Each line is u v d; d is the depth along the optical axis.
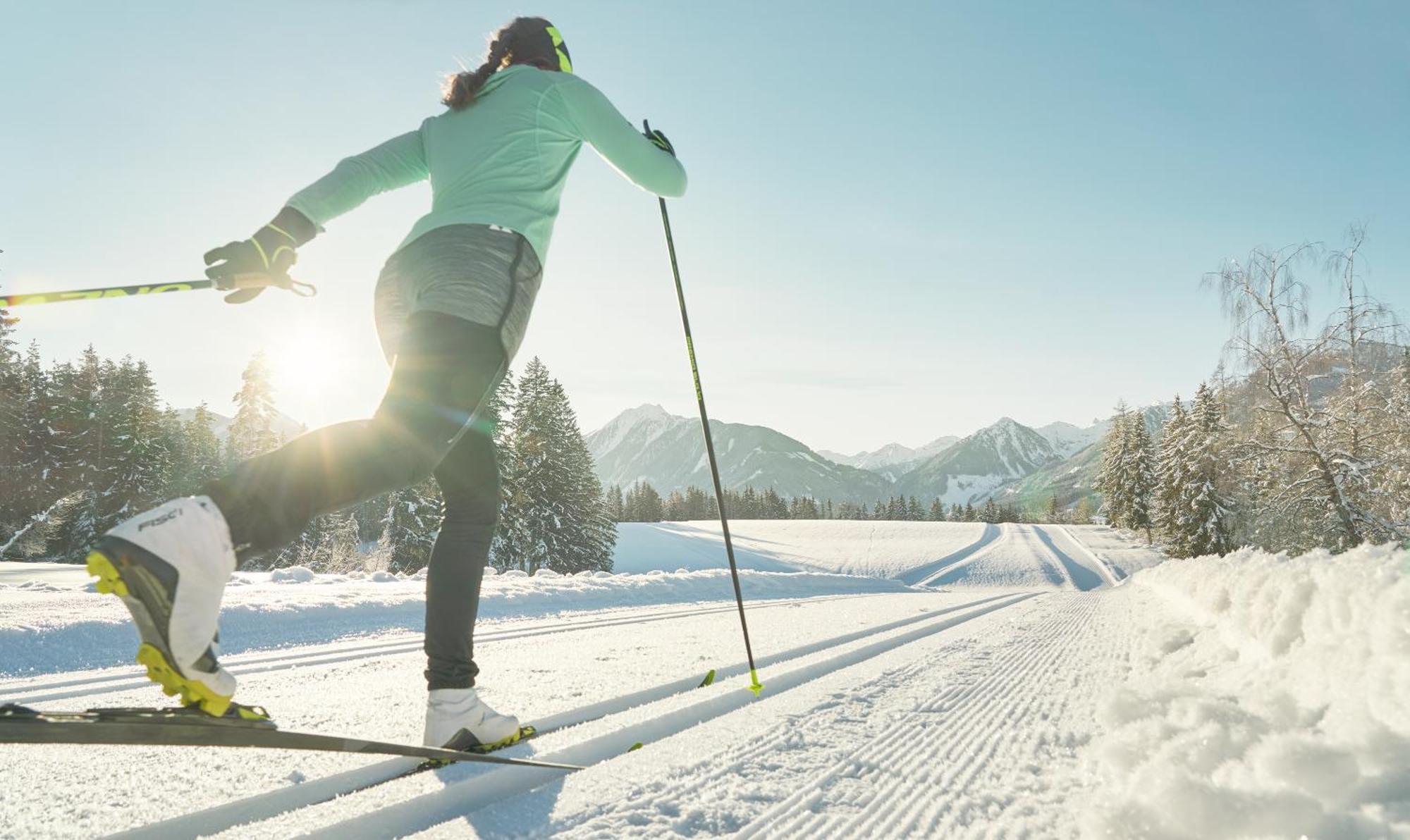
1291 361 16.64
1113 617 6.57
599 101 1.90
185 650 1.08
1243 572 3.62
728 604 9.22
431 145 1.88
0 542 33.28
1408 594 1.58
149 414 40.34
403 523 30.44
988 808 1.69
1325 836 1.23
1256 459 17.44
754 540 58.56
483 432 1.93
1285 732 1.68
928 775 1.91
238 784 1.66
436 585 1.87
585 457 38.47
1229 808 1.30
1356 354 16.48
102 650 5.22
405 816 1.52
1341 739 1.45
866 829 1.55
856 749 2.12
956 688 3.08
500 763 1.76
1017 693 3.00
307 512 1.23
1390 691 1.53
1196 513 40.38
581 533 36.59
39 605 6.61
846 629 5.32
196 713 1.17
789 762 1.98
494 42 2.04
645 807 1.61
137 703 3.08
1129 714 2.31
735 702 2.75
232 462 44.12
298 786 1.66
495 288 1.64
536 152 1.82
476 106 1.86
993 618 6.58
